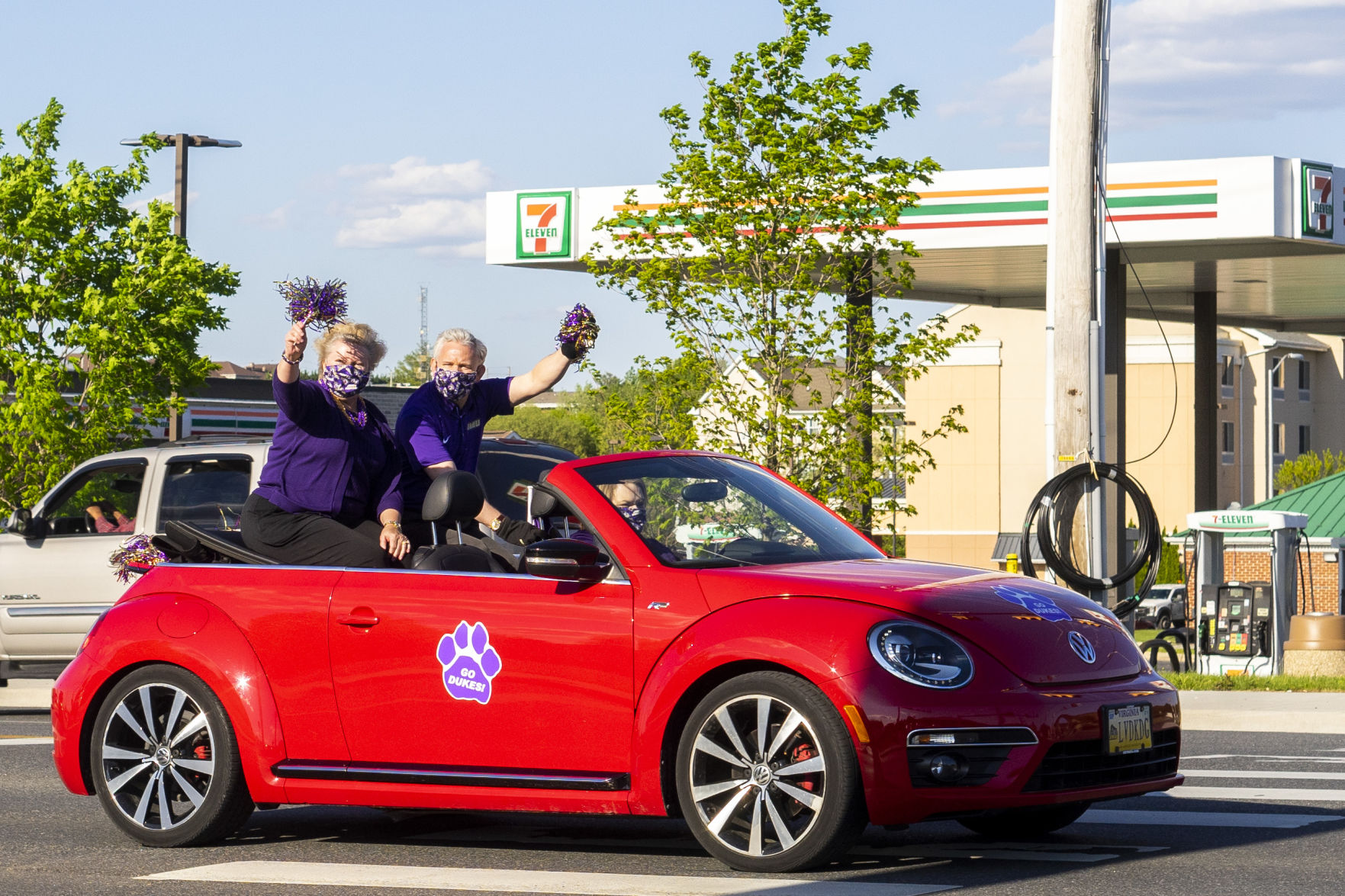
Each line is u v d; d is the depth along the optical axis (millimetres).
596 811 7410
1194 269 40125
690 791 7219
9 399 32406
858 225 23859
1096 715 7098
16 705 18703
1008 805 6852
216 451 15391
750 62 23750
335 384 8633
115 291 31219
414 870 7562
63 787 11039
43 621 16016
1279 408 82062
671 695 7203
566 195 36000
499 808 7617
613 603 7453
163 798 8391
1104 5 17984
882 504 24344
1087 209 18016
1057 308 18172
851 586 7160
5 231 31047
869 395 24031
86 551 15891
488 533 9359
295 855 8102
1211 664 23859
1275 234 32688
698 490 8102
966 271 39250
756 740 7105
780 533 8062
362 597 7992
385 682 7855
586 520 7742
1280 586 23578
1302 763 12141
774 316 23859
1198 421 45938
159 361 31750
